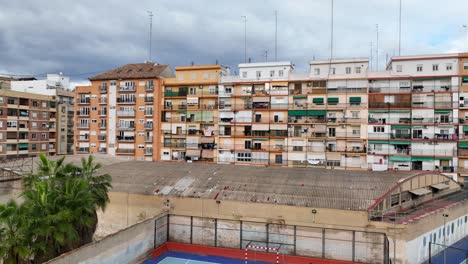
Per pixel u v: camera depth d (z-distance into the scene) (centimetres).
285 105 6175
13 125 7250
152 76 6769
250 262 2852
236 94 6444
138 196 3322
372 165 5766
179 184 3444
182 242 3142
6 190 3247
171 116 6769
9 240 1984
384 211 2909
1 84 8706
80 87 7275
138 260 2744
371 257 2703
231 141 6400
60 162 2625
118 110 7000
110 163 4681
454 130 5509
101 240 2353
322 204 2881
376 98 5816
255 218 2977
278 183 3316
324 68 6238
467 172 5434
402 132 5725
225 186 3309
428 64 5766
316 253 2830
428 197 3612
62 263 2041
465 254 2995
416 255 2728
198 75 6719
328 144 5991
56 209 2245
